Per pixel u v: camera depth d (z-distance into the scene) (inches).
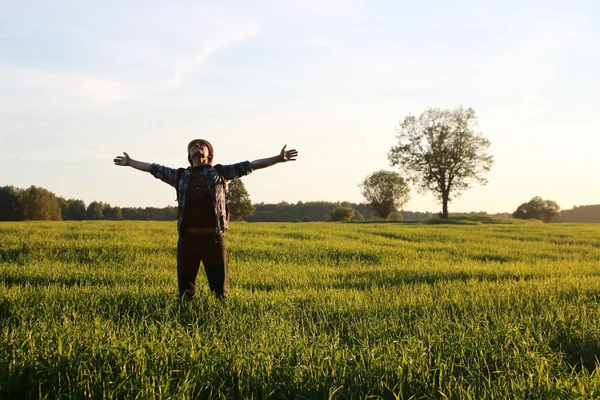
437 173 2618.1
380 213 3996.1
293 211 6038.4
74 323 213.3
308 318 255.6
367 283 411.5
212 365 164.2
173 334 191.2
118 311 262.4
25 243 601.3
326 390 153.7
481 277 457.4
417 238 976.9
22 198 3745.1
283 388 157.8
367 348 186.1
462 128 2593.5
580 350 207.5
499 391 155.5
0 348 170.7
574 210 5762.8
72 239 681.0
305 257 609.0
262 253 616.4
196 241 266.2
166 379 154.0
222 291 275.1
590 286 365.1
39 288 316.5
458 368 180.4
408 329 223.9
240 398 152.0
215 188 260.5
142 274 422.9
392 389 159.0
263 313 256.7
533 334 222.1
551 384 158.4
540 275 471.2
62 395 146.5
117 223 1194.0
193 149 260.7
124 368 157.5
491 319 247.8
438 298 309.3
